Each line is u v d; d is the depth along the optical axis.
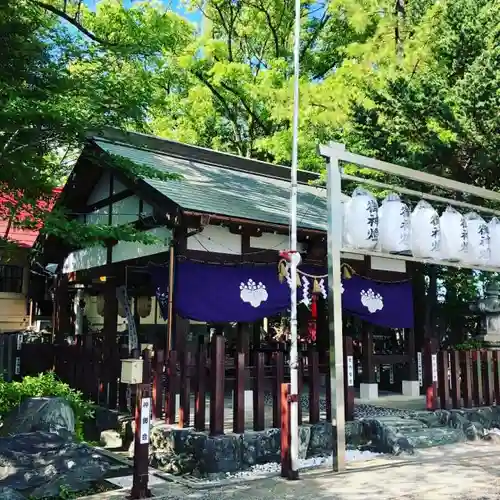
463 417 9.18
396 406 10.23
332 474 6.56
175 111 24.05
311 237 10.90
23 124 7.77
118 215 11.79
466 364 9.70
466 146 12.12
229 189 12.08
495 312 12.47
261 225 9.74
